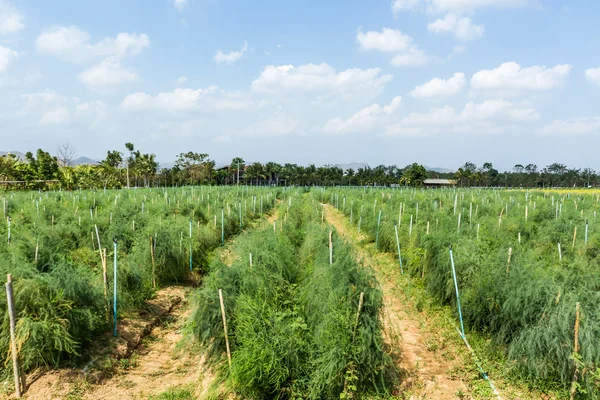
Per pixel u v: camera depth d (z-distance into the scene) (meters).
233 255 9.66
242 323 5.50
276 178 97.94
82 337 6.38
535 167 102.06
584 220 12.40
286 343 5.18
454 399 5.30
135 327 7.45
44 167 43.94
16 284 5.83
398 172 113.50
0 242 9.29
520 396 5.38
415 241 11.46
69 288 6.27
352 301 5.54
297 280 7.62
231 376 5.17
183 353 6.70
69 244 10.81
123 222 12.61
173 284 10.34
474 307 7.15
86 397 5.29
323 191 36.81
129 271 8.17
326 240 9.10
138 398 5.38
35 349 5.46
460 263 8.22
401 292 9.65
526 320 6.05
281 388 5.09
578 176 87.69
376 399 5.17
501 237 10.80
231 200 22.73
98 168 54.47
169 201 18.86
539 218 15.61
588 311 5.52
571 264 7.77
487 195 27.84
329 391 5.05
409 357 6.48
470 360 6.36
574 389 4.96
